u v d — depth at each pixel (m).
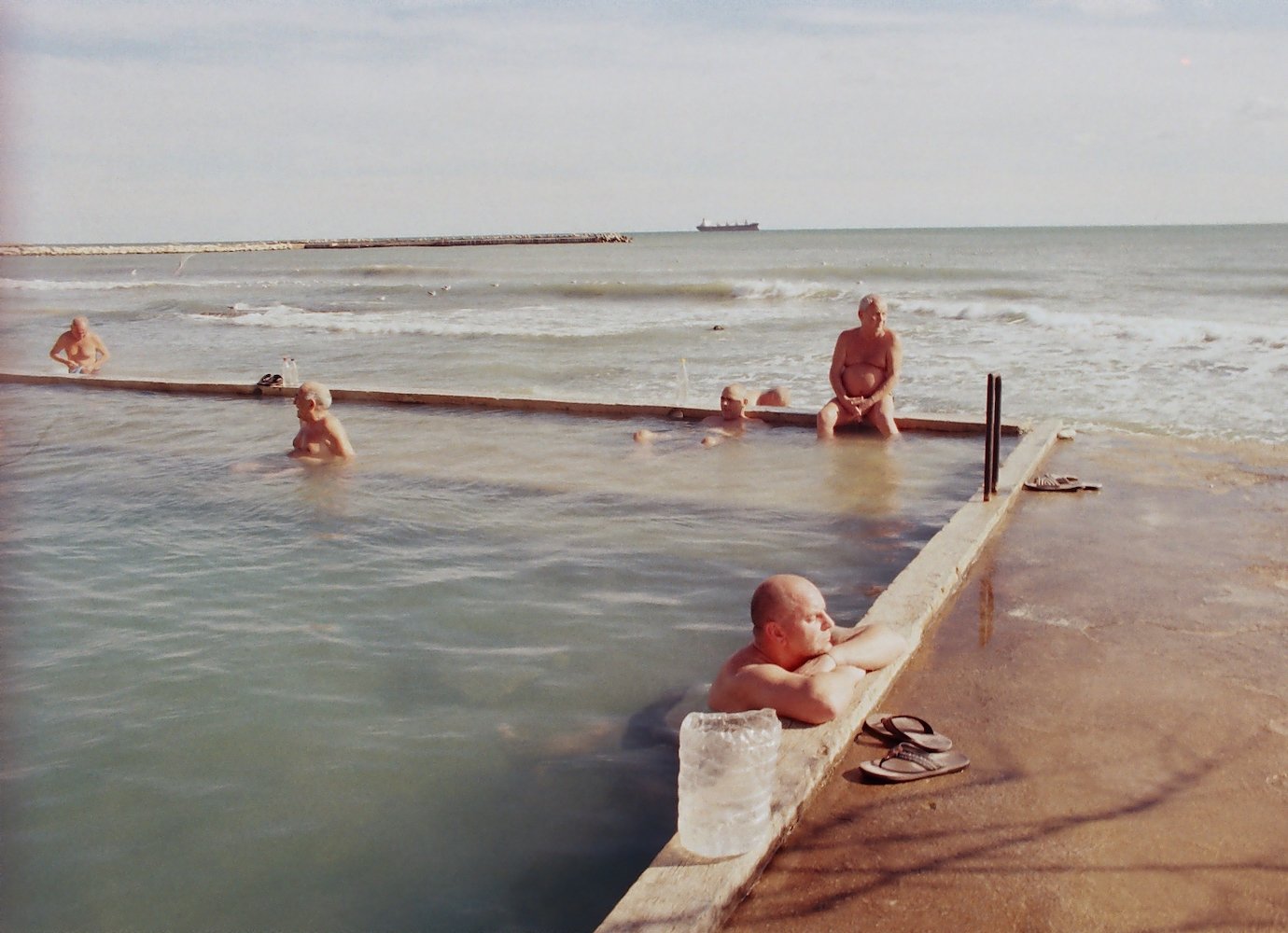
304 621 5.50
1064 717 3.89
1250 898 2.76
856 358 10.69
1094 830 3.12
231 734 4.23
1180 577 5.43
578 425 11.34
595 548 6.74
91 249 157.00
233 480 8.89
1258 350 18.16
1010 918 2.72
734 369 18.12
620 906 2.72
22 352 22.66
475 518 7.55
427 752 4.04
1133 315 25.81
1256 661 4.33
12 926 3.03
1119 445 9.01
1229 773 3.42
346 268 76.75
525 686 4.62
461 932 2.98
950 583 5.31
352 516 7.66
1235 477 7.64
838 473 8.79
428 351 21.66
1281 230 127.00
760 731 3.07
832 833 3.18
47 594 6.02
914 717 3.89
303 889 3.20
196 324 30.44
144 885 3.23
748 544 6.74
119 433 11.25
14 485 8.86
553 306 36.03
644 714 4.31
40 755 4.08
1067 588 5.33
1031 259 58.06
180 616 5.63
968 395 14.39
